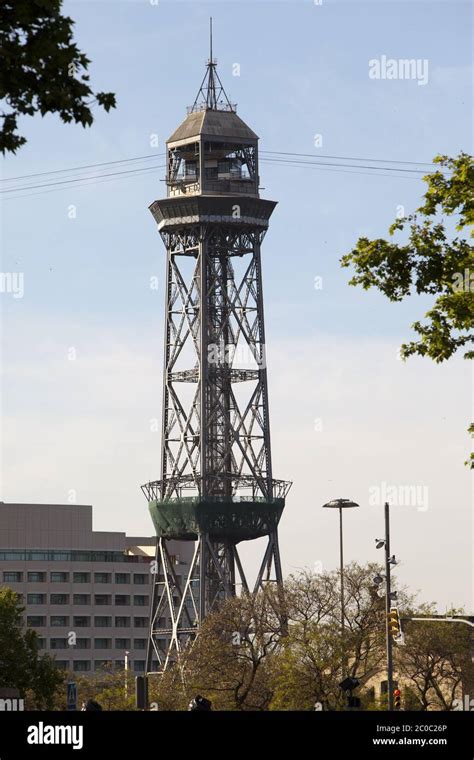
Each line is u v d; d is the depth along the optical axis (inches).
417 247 3444.9
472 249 3449.8
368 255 3449.8
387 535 6181.1
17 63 2183.8
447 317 3403.1
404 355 3452.3
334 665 7672.2
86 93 2223.2
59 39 2185.0
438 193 3484.3
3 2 2172.7
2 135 2223.2
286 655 7751.0
